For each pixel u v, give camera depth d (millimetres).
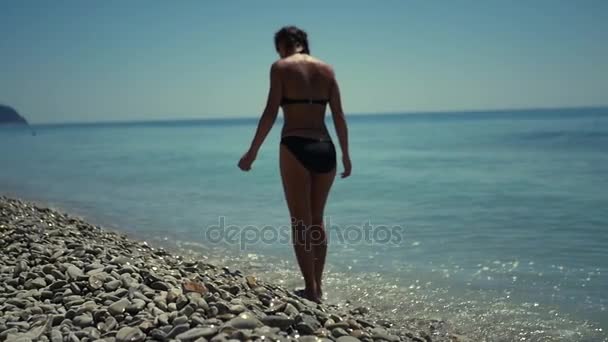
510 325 4199
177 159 26094
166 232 8164
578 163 18203
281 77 4250
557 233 7473
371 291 5117
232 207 10555
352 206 10492
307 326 3162
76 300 3377
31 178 17594
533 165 18188
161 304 3258
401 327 4082
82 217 9703
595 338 3912
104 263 4207
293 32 4570
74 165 23203
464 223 8469
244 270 5828
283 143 4273
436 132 63375
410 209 9977
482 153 25484
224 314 3133
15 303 3406
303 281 5344
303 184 4270
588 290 5000
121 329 2875
